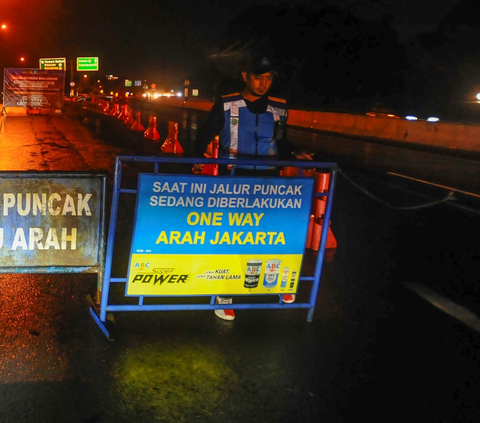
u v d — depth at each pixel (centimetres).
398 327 466
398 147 2027
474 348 434
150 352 392
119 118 2894
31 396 331
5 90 2908
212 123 478
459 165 1568
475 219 883
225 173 495
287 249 434
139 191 392
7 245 404
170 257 412
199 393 346
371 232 784
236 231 419
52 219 407
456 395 362
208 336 423
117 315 444
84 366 368
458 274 614
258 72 451
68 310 452
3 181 391
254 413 329
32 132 1952
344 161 1581
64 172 400
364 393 359
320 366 390
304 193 424
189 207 404
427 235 779
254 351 405
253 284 436
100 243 420
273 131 486
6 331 410
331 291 543
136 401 333
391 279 589
